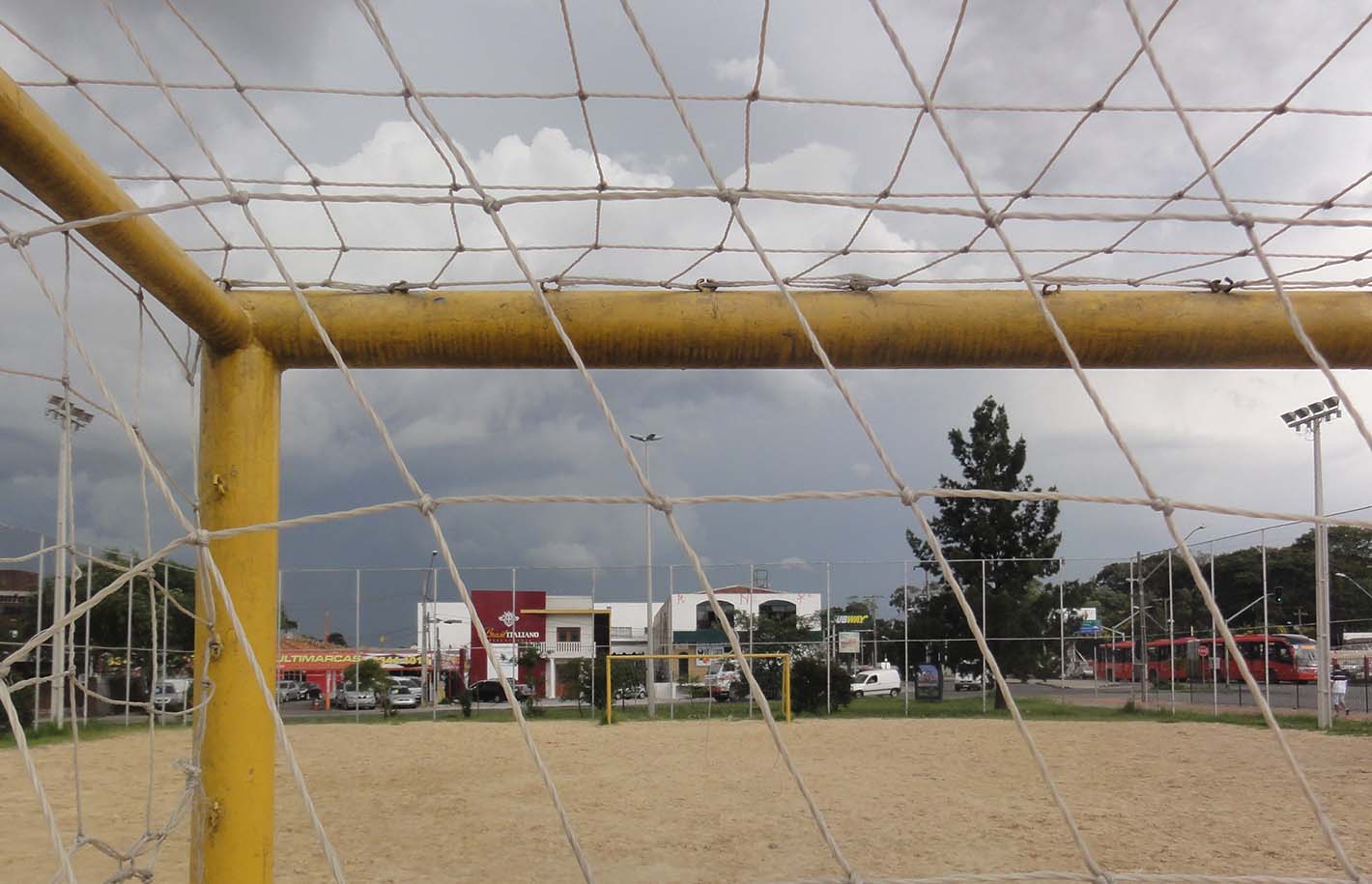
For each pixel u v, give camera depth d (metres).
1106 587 23.78
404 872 6.02
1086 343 3.90
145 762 11.95
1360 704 20.84
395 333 3.78
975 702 22.25
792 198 2.54
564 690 22.94
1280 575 26.42
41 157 2.49
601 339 3.84
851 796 8.87
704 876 5.90
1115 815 7.87
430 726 18.55
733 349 3.88
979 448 26.39
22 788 9.60
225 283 3.77
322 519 2.36
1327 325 3.89
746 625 24.81
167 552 2.33
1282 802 8.62
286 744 2.20
